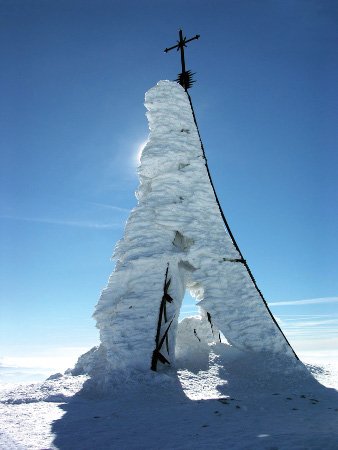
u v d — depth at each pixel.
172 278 21.59
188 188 23.94
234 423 12.23
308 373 19.59
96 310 20.86
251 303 21.17
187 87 28.06
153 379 17.58
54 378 21.95
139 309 20.31
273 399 15.91
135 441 10.65
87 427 12.30
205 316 24.77
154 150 24.31
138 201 24.52
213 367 19.52
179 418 13.01
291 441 9.73
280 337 20.47
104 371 19.72
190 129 25.83
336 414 13.43
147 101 25.97
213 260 21.97
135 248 21.88
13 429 12.20
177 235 23.56
